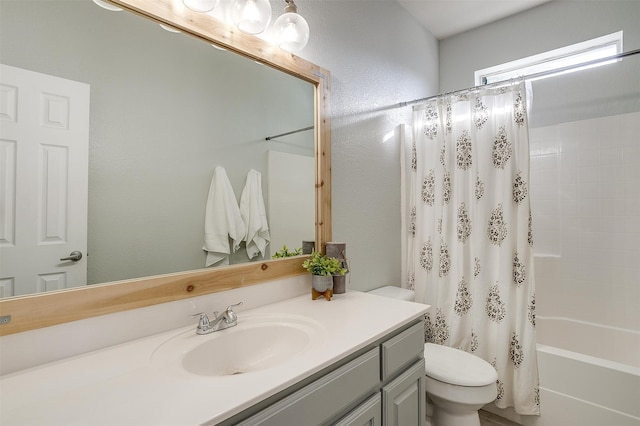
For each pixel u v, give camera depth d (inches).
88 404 24.8
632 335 78.8
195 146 44.4
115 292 35.9
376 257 78.5
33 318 30.8
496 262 69.9
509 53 102.0
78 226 34.2
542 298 91.4
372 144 78.2
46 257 32.2
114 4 36.8
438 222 77.7
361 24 75.8
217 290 45.3
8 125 30.0
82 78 34.5
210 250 45.6
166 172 41.3
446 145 76.3
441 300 76.2
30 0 31.2
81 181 34.4
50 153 32.5
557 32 94.0
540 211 93.4
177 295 41.1
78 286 34.1
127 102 37.9
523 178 66.9
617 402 57.7
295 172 58.1
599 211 84.5
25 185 31.0
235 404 24.9
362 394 38.3
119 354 33.7
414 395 47.9
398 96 89.1
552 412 64.6
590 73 87.4
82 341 33.7
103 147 36.0
